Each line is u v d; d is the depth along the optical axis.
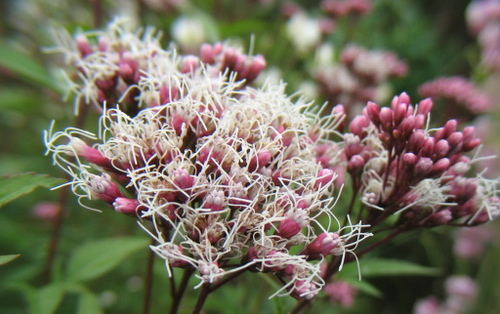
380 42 0.30
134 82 0.10
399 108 0.09
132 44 0.10
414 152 0.09
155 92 0.09
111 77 0.10
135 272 0.17
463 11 0.37
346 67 0.18
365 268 0.11
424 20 0.34
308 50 0.21
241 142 0.08
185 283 0.09
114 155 0.08
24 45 0.21
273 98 0.09
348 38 0.23
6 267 0.16
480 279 0.22
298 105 0.09
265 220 0.08
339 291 0.13
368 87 0.18
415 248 0.22
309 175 0.08
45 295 0.11
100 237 0.18
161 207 0.07
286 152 0.09
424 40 0.31
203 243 0.07
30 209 0.20
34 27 0.22
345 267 0.11
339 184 0.10
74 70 0.13
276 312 0.10
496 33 0.21
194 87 0.09
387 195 0.09
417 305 0.22
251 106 0.08
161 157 0.08
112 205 0.08
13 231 0.17
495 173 0.22
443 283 0.23
